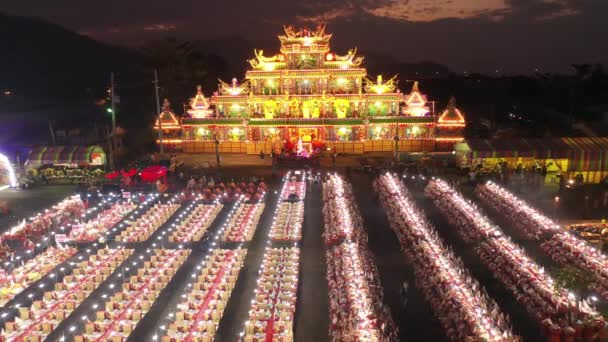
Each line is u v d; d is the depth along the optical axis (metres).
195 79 138.38
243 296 35.94
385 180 71.00
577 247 41.97
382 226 52.34
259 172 82.00
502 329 29.48
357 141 97.06
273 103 98.56
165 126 102.62
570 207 57.94
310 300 35.38
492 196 60.97
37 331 30.95
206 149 102.31
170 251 44.31
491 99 157.62
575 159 70.06
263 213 58.38
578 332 29.03
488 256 42.03
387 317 31.62
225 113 102.00
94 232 49.78
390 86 99.25
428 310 33.66
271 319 31.23
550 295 32.69
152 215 56.75
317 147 95.50
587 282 32.38
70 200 60.34
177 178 76.50
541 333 30.44
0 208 58.22
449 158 85.19
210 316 32.06
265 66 99.25
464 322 30.11
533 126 121.50
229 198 64.31
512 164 74.94
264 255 42.25
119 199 64.00
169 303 35.06
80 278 38.59
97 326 30.86
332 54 98.81
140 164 80.25
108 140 97.44
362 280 35.06
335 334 29.59
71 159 78.69
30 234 48.41
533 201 60.88
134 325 31.73
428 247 42.09
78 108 136.50
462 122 97.62
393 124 98.06
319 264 42.06
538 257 43.09
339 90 98.56
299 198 63.25
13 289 36.88
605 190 63.50
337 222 49.94
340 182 69.00
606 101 133.12
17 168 79.38
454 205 56.78
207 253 44.81
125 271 40.91
